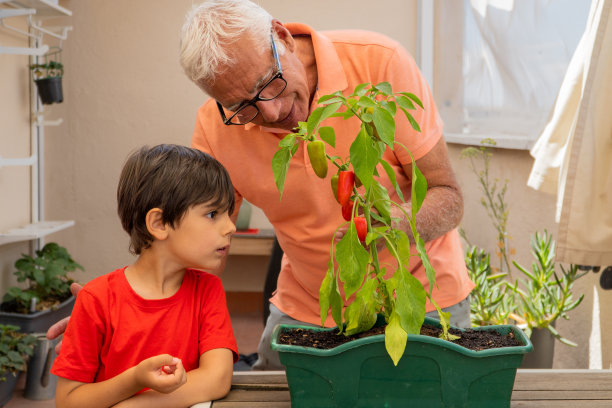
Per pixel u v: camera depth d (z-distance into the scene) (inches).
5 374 118.3
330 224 58.7
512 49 120.6
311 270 61.7
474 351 37.3
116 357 44.9
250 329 168.6
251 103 49.4
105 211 180.1
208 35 47.5
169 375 39.5
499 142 120.7
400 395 38.2
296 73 51.3
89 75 177.5
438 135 55.5
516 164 119.2
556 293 98.2
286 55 50.4
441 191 55.1
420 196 37.1
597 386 43.8
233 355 46.9
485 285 103.7
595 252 69.9
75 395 42.5
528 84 116.5
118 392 40.8
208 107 61.5
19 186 150.6
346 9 176.9
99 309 44.9
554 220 106.1
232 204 47.5
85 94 177.8
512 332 41.4
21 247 152.0
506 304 105.8
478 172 136.6
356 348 37.6
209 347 45.9
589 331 95.4
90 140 178.7
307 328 42.9
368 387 38.3
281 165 36.7
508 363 37.6
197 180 45.0
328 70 54.3
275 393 44.2
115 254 181.3
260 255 184.5
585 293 96.7
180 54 49.6
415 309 35.4
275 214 61.1
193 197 44.7
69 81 177.2
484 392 38.1
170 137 179.6
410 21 175.8
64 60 176.9
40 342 123.8
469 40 141.9
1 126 141.3
